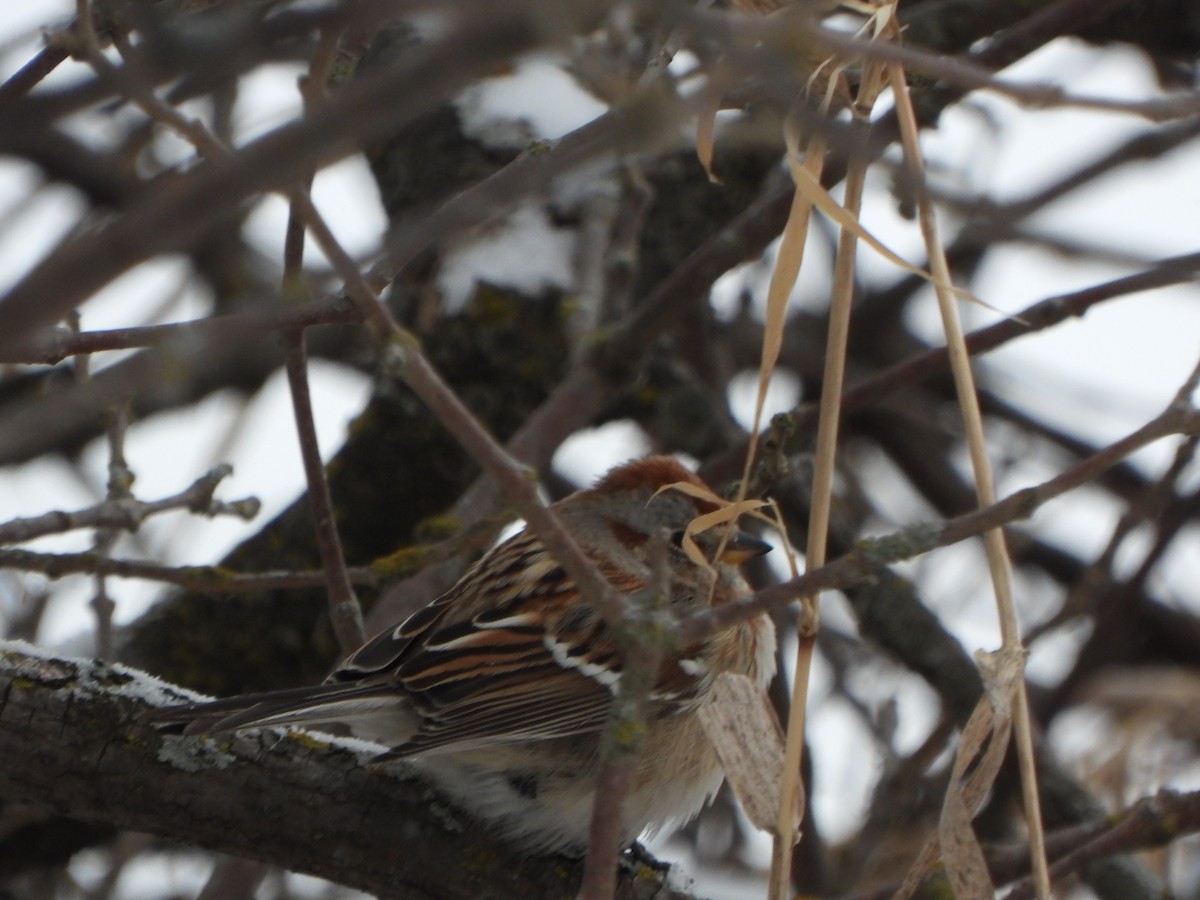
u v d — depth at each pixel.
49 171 9.17
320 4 3.32
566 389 10.31
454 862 7.18
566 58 4.17
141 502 7.81
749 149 11.56
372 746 7.37
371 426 11.12
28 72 5.73
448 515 10.07
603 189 11.51
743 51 3.92
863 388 10.23
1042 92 4.64
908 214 7.34
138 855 11.00
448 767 7.36
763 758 6.31
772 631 9.43
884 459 15.02
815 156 6.31
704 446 12.00
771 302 6.26
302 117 3.05
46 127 3.37
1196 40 11.72
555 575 8.14
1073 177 10.48
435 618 7.93
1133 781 12.07
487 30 2.94
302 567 10.84
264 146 3.03
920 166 6.43
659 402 12.04
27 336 3.08
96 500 12.19
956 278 13.62
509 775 7.52
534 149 4.98
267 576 7.75
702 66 5.87
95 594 8.34
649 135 3.96
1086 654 12.37
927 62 4.52
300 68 6.16
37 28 5.78
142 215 3.04
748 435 12.10
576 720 7.69
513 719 7.59
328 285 5.94
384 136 4.16
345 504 11.08
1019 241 8.23
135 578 7.60
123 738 6.66
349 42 5.84
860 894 8.39
